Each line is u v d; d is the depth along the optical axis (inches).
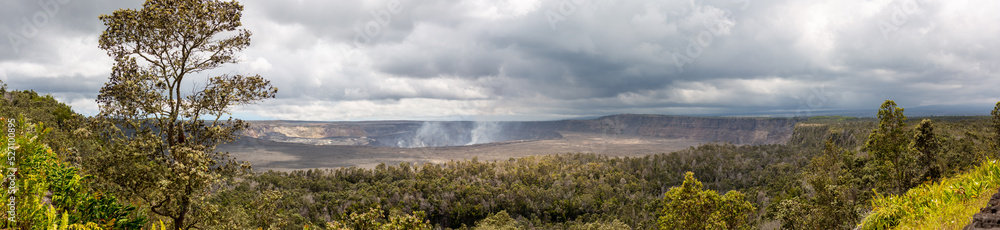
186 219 699.4
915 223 315.9
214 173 690.8
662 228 1804.9
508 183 5059.1
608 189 4645.7
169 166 645.9
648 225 3415.4
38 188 259.6
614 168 6038.4
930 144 1446.9
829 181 1626.5
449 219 4020.7
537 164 6456.7
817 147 6815.9
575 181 5073.8
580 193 4623.5
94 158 615.8
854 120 7667.3
